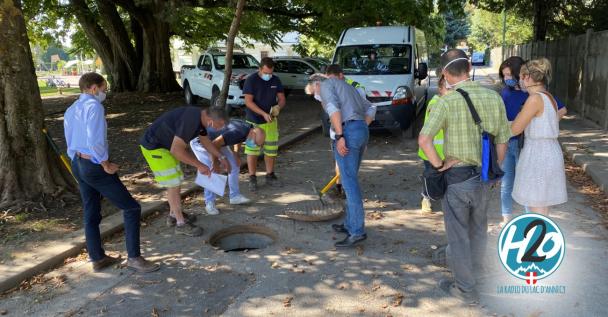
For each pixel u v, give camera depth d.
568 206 5.64
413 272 4.18
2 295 3.98
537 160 3.85
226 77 8.55
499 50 42.03
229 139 5.40
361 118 4.61
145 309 3.73
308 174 7.53
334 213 5.46
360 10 14.28
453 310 3.56
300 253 4.64
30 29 20.83
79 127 3.99
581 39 11.80
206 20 20.03
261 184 6.98
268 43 21.86
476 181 3.38
